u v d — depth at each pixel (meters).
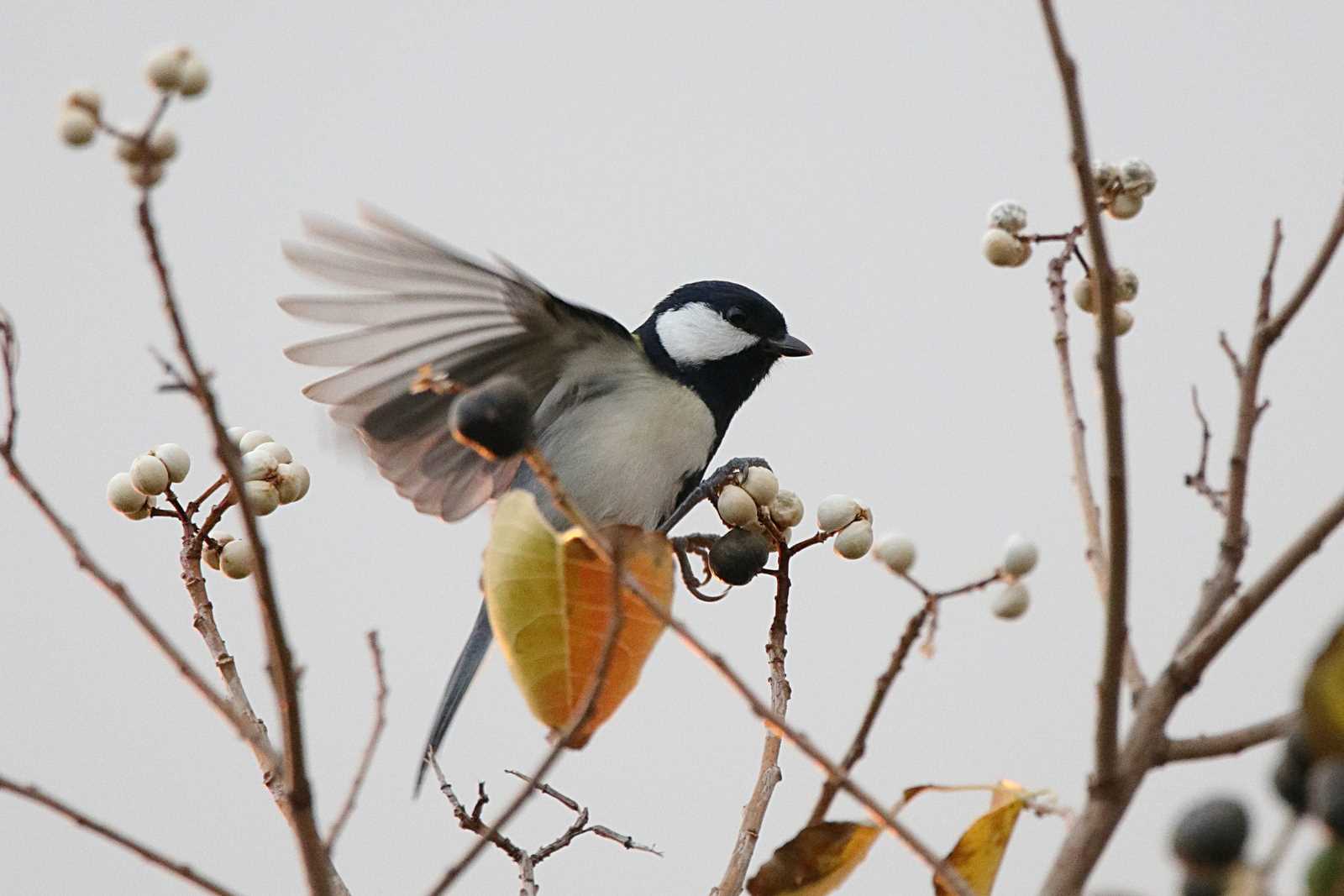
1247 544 5.35
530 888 6.34
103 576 5.55
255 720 6.22
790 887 5.36
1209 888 3.31
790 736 4.66
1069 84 4.94
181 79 4.92
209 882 5.10
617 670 5.11
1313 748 3.30
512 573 5.18
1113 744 4.64
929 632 6.07
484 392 4.95
